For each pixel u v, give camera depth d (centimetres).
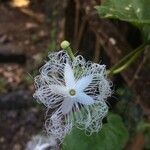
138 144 26
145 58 34
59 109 24
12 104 76
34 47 94
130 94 37
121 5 27
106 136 25
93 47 51
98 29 42
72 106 24
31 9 111
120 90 38
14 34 101
